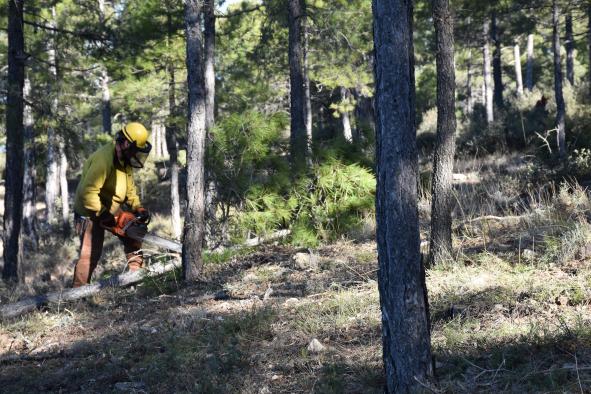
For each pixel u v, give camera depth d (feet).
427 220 30.53
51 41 59.36
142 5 57.16
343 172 31.73
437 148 22.33
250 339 17.34
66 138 52.34
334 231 31.73
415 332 11.59
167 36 60.29
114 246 67.00
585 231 21.22
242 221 31.07
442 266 21.42
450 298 17.58
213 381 14.70
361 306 18.31
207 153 31.07
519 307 16.02
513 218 28.17
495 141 70.33
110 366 16.72
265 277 24.77
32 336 21.13
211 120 52.44
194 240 25.70
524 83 159.94
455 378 12.83
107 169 24.84
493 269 20.12
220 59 71.82
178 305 22.53
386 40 11.59
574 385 11.48
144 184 106.32
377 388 13.03
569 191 36.14
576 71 158.61
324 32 67.87
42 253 71.20
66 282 35.09
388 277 11.71
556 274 18.47
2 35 69.51
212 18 52.44
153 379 15.55
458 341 14.64
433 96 116.67
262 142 31.83
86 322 22.15
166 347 17.43
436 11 21.86
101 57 51.49
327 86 79.36
